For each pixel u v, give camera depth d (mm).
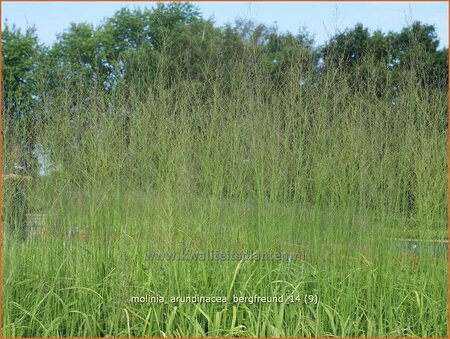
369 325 4156
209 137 4820
